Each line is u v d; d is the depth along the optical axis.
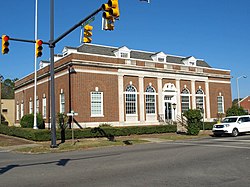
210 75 37.94
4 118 54.59
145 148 17.67
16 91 45.06
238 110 35.22
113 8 10.26
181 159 12.27
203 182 7.91
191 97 35.88
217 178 8.38
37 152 17.30
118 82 30.06
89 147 19.30
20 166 11.62
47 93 33.09
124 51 32.00
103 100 28.83
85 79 27.94
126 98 30.58
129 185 7.72
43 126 30.48
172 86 34.22
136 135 27.30
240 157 12.52
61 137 23.22
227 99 40.00
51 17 18.03
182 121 31.61
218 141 20.92
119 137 25.75
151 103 32.50
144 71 32.03
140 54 35.91
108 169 10.30
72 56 27.48
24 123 29.20
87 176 9.10
